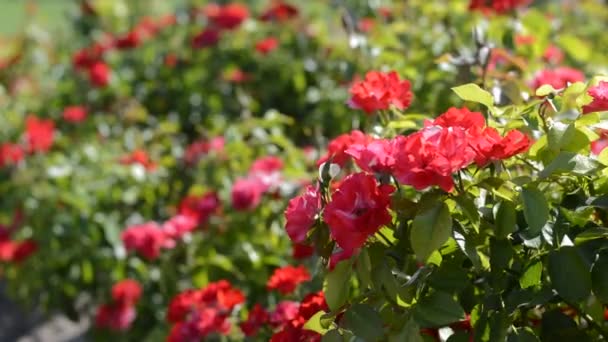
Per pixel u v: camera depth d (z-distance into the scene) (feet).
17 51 24.39
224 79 18.81
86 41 25.53
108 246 15.34
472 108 8.33
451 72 10.69
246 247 11.22
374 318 6.03
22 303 17.21
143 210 15.57
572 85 6.71
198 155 14.90
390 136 8.07
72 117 18.40
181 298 9.70
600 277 6.02
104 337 15.14
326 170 6.43
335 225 5.90
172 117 19.01
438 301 6.02
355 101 7.93
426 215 5.90
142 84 20.03
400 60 11.91
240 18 19.27
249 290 10.97
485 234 6.27
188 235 12.51
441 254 6.39
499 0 12.72
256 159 13.65
